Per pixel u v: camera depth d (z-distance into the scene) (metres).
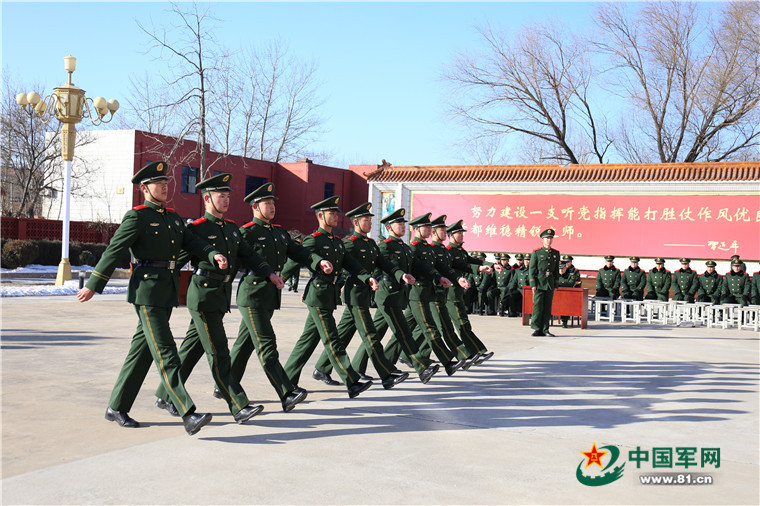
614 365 9.57
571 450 5.33
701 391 7.80
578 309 14.97
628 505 4.21
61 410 6.13
